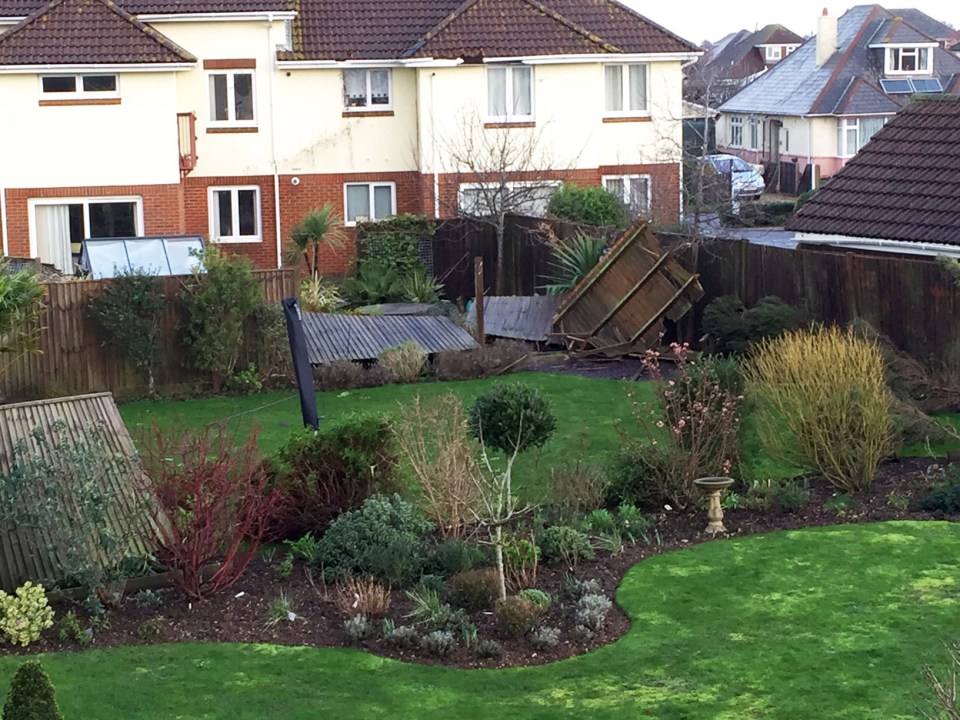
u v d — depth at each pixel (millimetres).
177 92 34844
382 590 11938
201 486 12148
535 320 25031
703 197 36000
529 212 33094
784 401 15125
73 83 32406
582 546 12992
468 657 10844
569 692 10133
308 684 10352
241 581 12594
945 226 21719
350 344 22750
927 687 9805
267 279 22531
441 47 35688
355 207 36875
